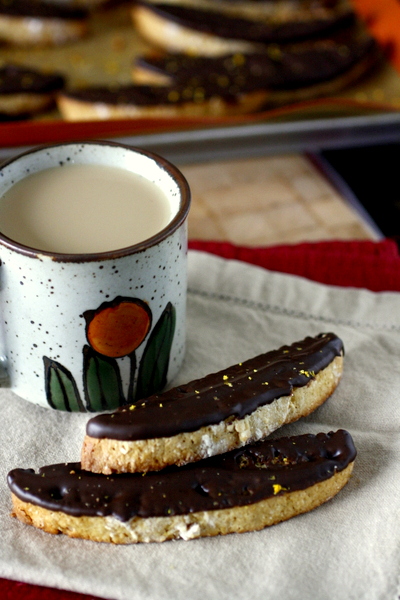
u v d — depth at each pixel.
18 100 0.83
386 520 0.47
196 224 0.73
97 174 0.52
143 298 0.49
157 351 0.51
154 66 0.88
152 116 0.82
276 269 0.63
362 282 0.62
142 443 0.47
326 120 0.79
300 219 0.74
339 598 0.45
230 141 0.77
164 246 0.48
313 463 0.48
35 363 0.50
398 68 0.94
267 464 0.48
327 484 0.48
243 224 0.73
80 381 0.51
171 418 0.47
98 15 1.03
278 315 0.59
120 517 0.46
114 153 0.53
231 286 0.60
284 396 0.49
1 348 0.51
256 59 0.90
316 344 0.53
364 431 0.52
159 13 0.95
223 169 0.80
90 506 0.46
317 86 0.88
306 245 0.65
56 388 0.51
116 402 0.52
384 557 0.46
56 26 0.95
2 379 0.52
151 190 0.51
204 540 0.47
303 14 1.02
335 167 0.78
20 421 0.52
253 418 0.48
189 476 0.47
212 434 0.47
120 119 0.75
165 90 0.84
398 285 0.62
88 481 0.47
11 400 0.53
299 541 0.47
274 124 0.78
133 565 0.46
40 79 0.84
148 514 0.46
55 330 0.49
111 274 0.47
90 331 0.49
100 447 0.47
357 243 0.65
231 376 0.50
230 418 0.48
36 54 0.95
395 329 0.58
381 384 0.54
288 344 0.57
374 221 0.72
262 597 0.45
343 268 0.63
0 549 0.46
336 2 1.05
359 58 0.91
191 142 0.76
